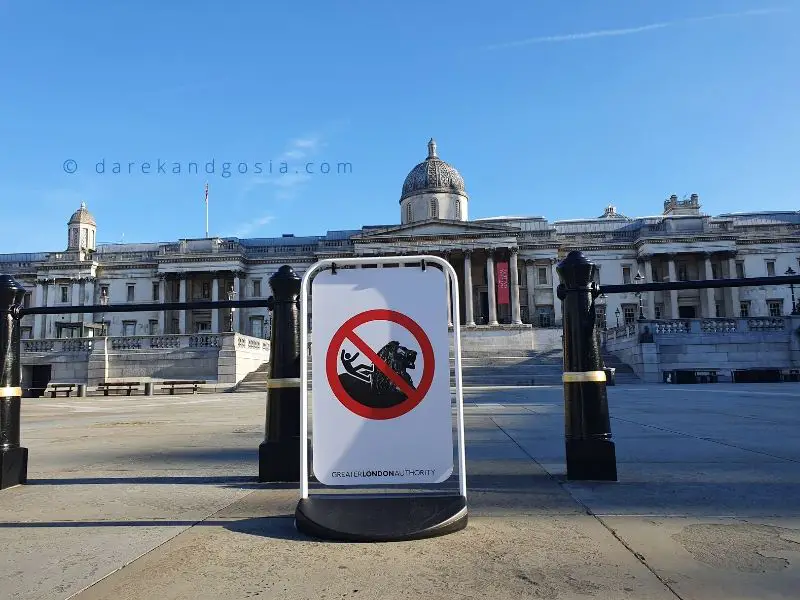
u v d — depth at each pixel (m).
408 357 4.06
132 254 79.31
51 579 3.03
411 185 76.50
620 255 72.06
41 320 76.75
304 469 4.09
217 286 75.88
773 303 71.19
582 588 2.79
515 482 5.17
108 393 32.88
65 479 5.81
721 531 3.62
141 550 3.48
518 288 68.06
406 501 4.02
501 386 29.17
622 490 4.77
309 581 2.95
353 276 4.13
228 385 35.19
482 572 3.03
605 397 5.30
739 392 20.53
